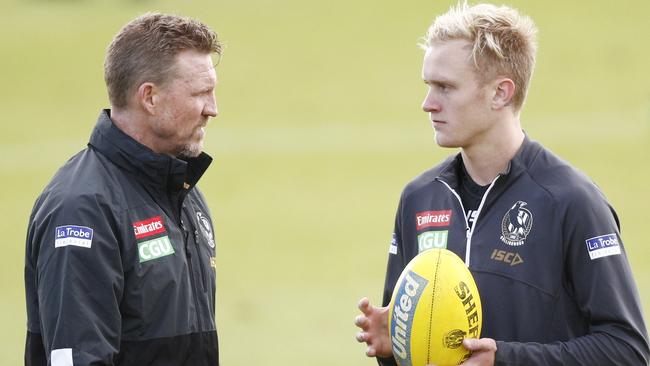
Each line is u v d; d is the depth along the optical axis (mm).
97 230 14734
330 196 115625
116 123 15867
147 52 15508
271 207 108625
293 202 111625
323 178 126438
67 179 15250
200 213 16812
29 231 15453
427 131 161500
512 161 15430
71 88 187875
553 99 171125
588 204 14961
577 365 14492
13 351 47844
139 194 15438
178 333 15367
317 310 60688
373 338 15852
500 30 15188
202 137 16172
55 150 147750
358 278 73125
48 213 14898
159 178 15570
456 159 16281
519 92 15469
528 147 15672
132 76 15547
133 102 15641
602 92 173000
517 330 14977
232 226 98250
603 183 113500
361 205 110062
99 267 14578
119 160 15469
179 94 15617
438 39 15500
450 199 16109
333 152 144750
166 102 15594
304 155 142375
